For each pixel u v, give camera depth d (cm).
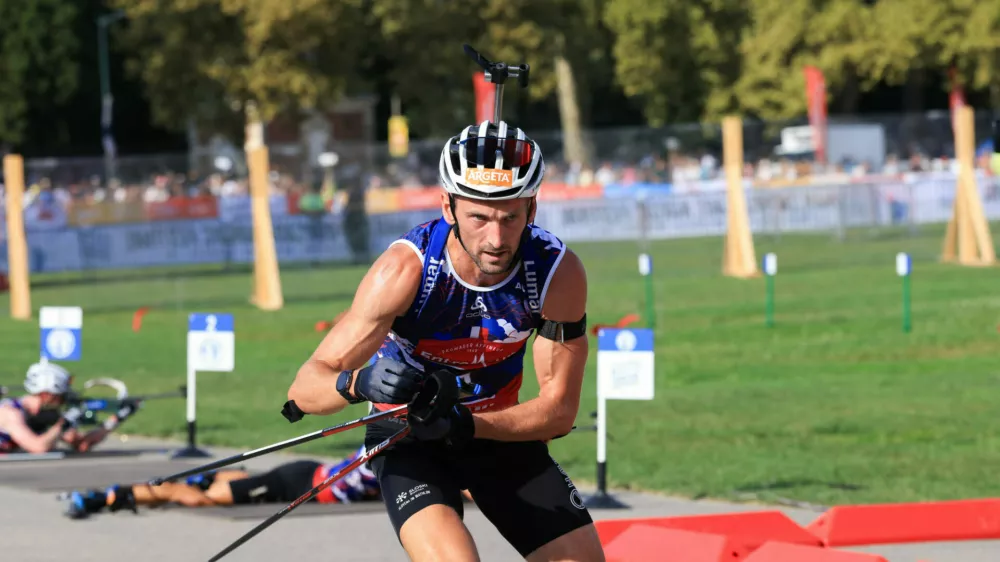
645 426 2028
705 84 7631
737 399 2266
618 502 1480
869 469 1661
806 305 3759
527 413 794
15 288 4381
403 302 770
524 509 800
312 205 5716
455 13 7562
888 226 5816
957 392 2275
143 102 10706
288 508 796
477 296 774
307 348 3225
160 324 3956
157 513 1464
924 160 5862
